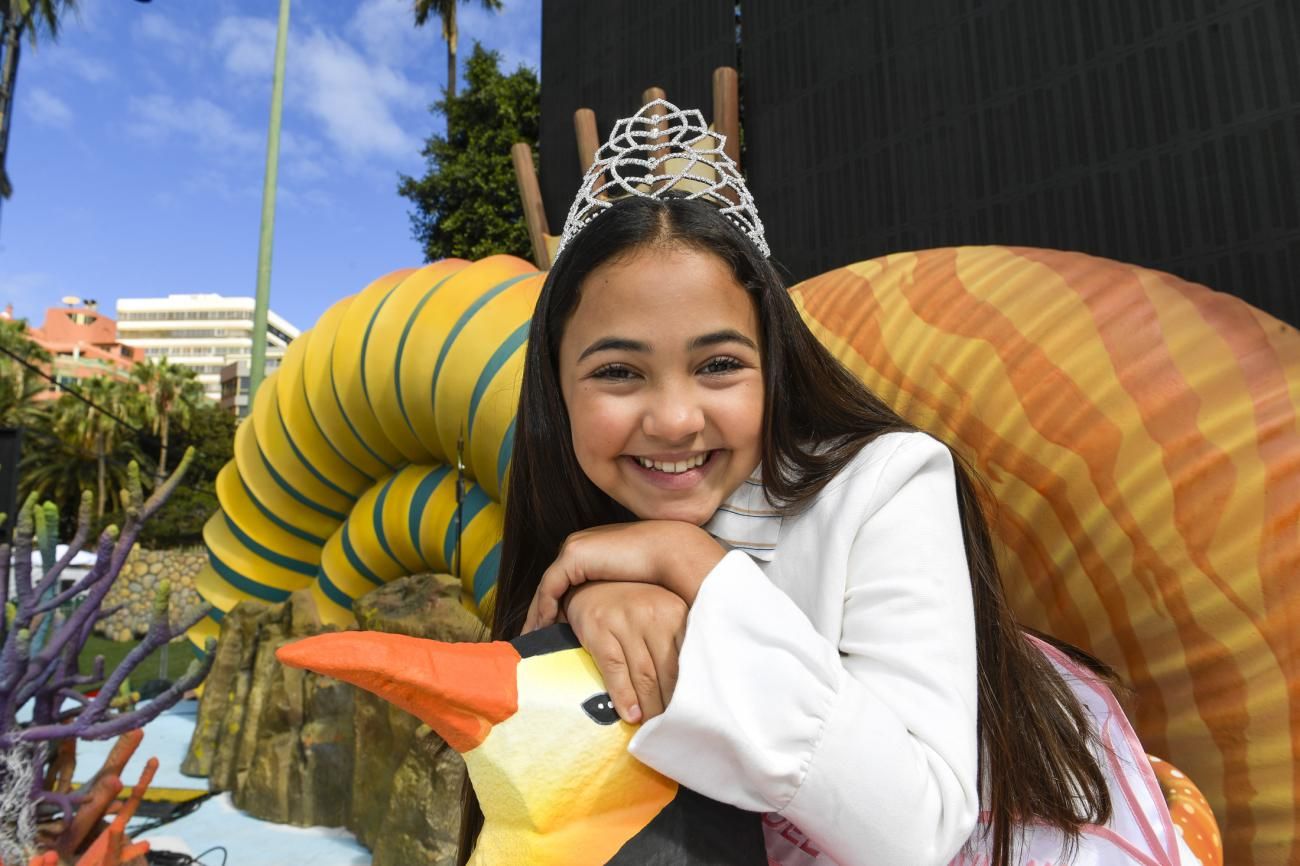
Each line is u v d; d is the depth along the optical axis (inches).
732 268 42.4
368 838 154.4
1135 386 71.3
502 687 34.2
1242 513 65.0
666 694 35.0
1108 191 128.3
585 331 42.1
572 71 234.4
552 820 33.5
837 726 33.4
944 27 150.6
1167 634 69.3
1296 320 110.7
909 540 40.2
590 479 47.8
